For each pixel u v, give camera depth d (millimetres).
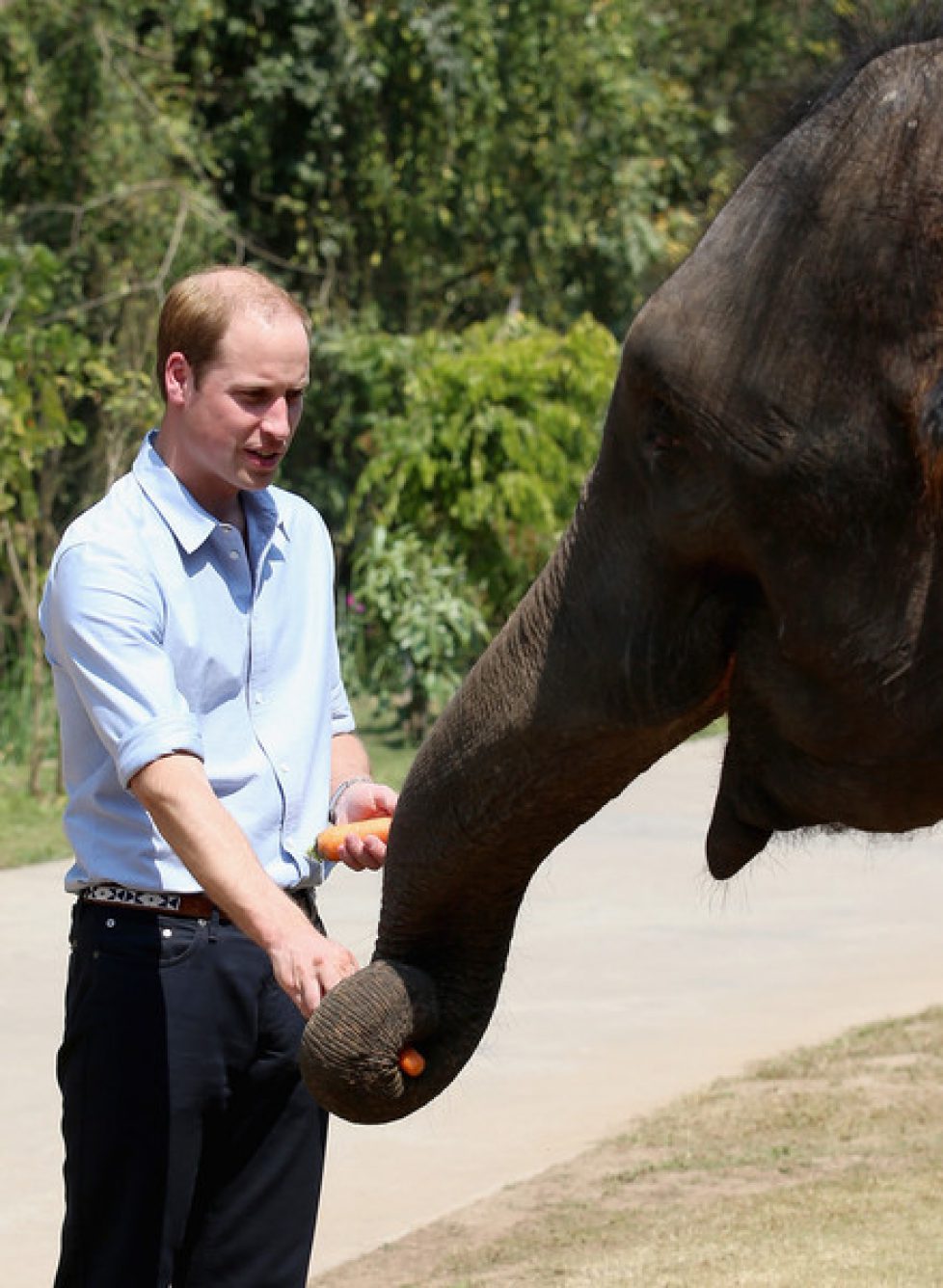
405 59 19391
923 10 2363
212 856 3420
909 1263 5289
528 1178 6125
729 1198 5887
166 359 3707
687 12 25922
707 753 14656
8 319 13289
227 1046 3752
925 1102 6730
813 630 2311
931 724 2271
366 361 17359
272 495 3912
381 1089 2787
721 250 2355
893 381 2203
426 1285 5262
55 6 17109
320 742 3938
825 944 9117
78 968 3777
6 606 15398
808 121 2352
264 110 19266
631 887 10320
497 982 2920
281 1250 3869
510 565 15586
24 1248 5500
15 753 14461
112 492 3771
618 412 2486
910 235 2201
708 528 2389
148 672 3582
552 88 20562
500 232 20688
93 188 17375
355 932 9203
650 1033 7660
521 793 2684
